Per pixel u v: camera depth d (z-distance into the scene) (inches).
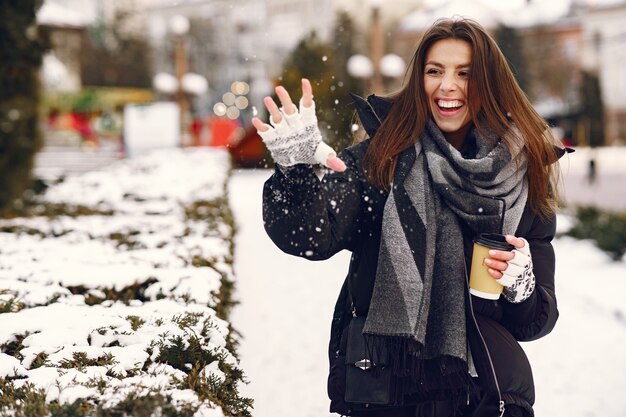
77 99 1632.6
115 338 116.0
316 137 86.8
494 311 99.7
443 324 93.2
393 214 94.4
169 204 321.4
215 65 1958.7
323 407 191.8
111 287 152.9
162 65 2225.6
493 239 93.8
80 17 1926.7
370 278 97.4
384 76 963.3
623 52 2591.0
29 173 413.4
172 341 108.2
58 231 239.3
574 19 2610.7
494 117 98.7
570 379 224.4
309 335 250.8
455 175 95.0
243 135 793.6
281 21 2081.7
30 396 88.0
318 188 89.0
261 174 941.2
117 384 93.4
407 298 91.8
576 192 1024.2
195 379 99.7
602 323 290.5
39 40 362.3
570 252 455.8
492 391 94.0
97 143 1512.1
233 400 103.0
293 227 89.9
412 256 93.0
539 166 99.0
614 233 441.7
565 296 339.9
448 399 96.0
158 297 149.6
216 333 121.2
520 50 1952.5
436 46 99.9
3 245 207.8
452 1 1423.5
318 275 337.7
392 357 93.0
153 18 2244.1
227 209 326.6
